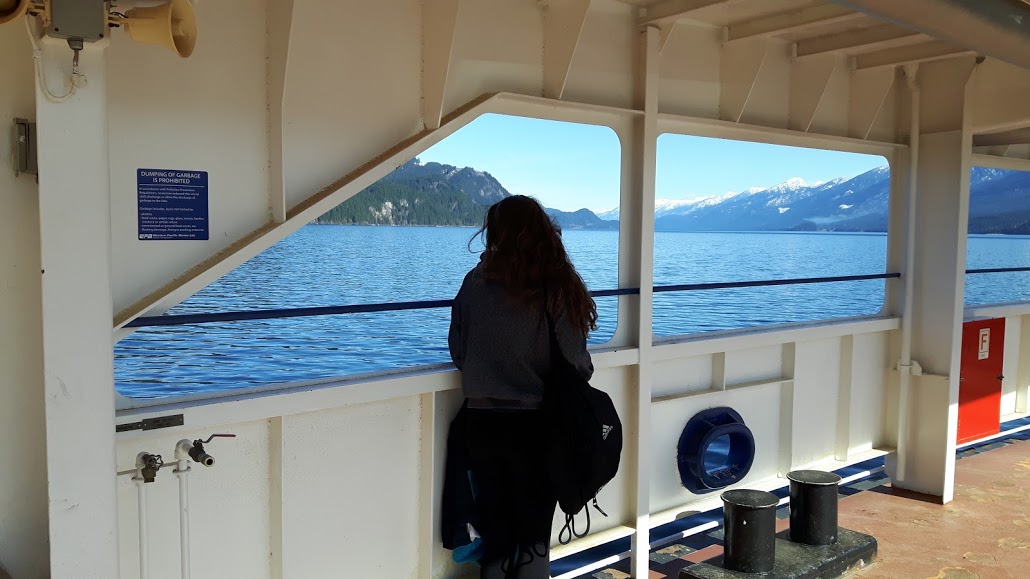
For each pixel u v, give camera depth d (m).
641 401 3.90
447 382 3.15
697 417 4.42
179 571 2.62
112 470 1.87
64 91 1.74
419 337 23.06
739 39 4.11
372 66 2.92
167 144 2.50
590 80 3.64
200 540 2.67
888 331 5.43
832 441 5.23
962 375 5.86
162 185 2.49
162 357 19.19
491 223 2.90
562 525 3.71
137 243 2.46
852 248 50.38
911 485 5.39
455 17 2.89
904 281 5.32
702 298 35.25
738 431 4.50
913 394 5.36
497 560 2.98
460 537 3.23
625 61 3.77
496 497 2.96
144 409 2.44
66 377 1.79
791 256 47.28
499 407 2.87
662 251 47.53
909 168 5.25
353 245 33.72
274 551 2.85
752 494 3.68
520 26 3.36
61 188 1.75
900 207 5.34
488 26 3.25
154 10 1.74
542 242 2.81
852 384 5.24
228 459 2.72
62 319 1.78
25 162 2.16
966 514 4.91
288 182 2.75
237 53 2.61
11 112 2.16
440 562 3.36
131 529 2.49
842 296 37.34
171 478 2.57
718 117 4.27
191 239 2.56
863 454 5.31
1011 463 6.10
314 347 21.38
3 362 2.21
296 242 33.03
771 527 3.59
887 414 5.49
